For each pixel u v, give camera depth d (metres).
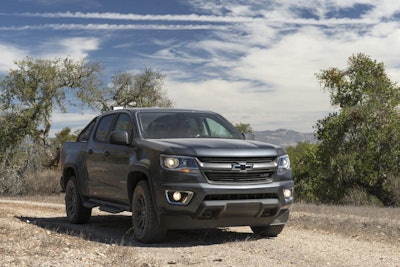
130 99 53.69
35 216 11.45
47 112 46.16
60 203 19.41
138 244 7.21
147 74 54.00
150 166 7.20
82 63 48.81
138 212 7.47
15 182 40.09
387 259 6.39
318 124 33.44
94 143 9.13
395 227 9.27
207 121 8.41
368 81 33.56
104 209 8.55
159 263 5.70
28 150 44.06
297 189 33.41
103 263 5.56
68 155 10.05
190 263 5.77
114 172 8.26
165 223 7.02
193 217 6.90
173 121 8.19
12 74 45.03
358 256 6.54
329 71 35.06
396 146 31.41
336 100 34.59
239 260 5.96
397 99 32.50
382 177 31.66
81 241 7.05
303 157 34.78
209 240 7.60
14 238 6.91
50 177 38.56
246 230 8.87
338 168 31.59
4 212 11.41
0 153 43.41
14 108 44.78
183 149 7.01
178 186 6.87
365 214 12.66
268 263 5.83
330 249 7.03
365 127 31.41
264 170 7.19
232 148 7.11
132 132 7.98
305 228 9.60
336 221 10.13
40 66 45.84
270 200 7.15
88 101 49.69
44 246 6.42
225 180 6.98
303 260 6.11
